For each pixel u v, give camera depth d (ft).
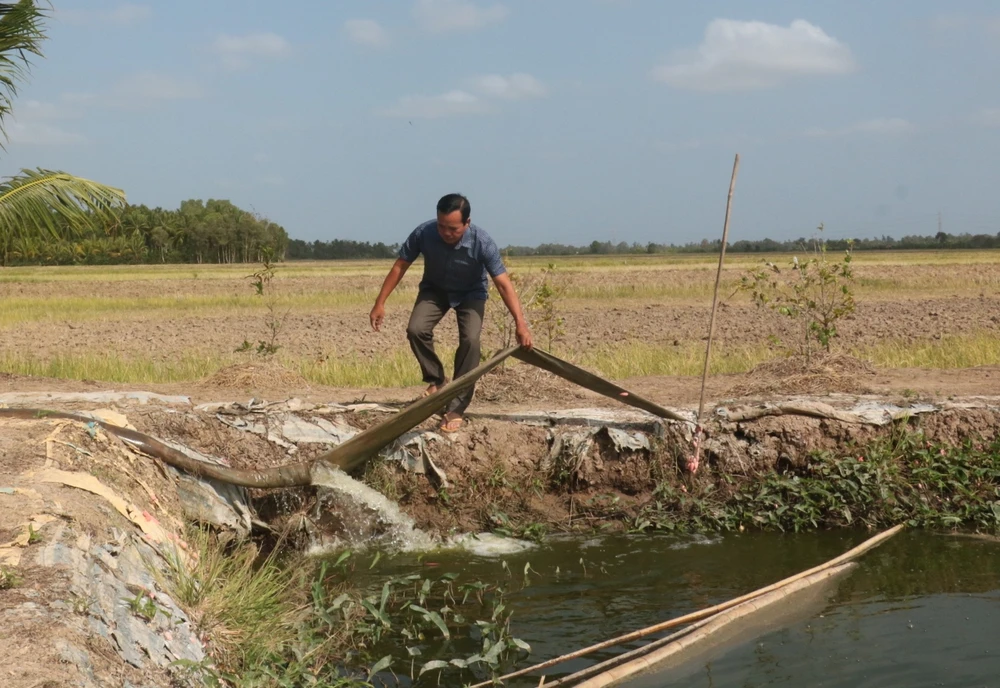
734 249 584.81
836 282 38.75
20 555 13.89
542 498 27.07
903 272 146.41
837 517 26.71
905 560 23.49
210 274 189.06
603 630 19.35
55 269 244.83
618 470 27.32
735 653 17.76
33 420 20.57
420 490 26.35
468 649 18.37
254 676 14.73
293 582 21.40
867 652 17.83
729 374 39.14
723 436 27.63
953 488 26.91
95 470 18.79
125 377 40.98
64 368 41.39
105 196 33.09
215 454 25.45
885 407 28.58
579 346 54.49
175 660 13.32
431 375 26.45
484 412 29.04
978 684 16.46
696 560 23.90
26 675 10.80
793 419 27.73
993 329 62.49
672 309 88.43
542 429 27.71
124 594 14.39
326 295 113.29
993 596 20.90
